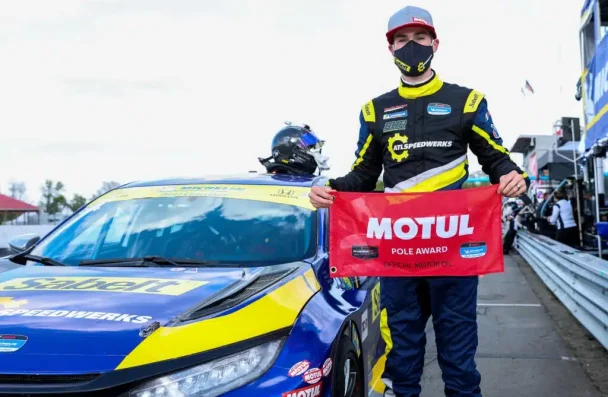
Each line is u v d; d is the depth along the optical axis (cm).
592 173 1162
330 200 286
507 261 1458
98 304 246
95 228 365
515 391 430
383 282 296
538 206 1609
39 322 230
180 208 368
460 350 285
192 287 268
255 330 238
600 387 438
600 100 793
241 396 220
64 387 206
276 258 325
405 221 282
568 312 736
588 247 1167
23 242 378
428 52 279
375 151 304
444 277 283
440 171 285
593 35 945
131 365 212
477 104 283
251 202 368
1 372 209
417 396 299
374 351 370
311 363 241
